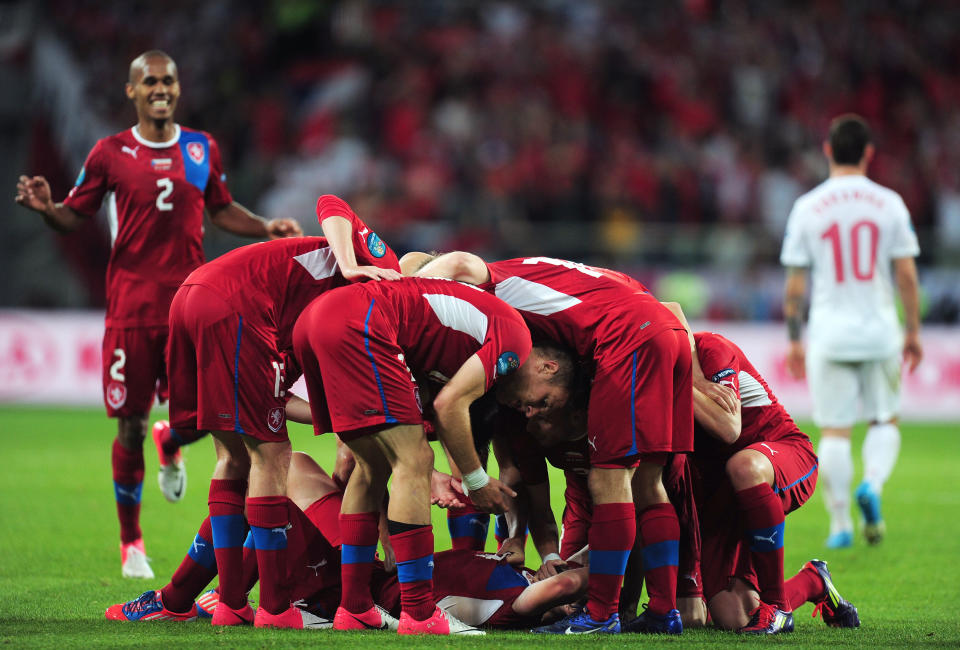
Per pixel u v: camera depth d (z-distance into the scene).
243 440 15.21
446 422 13.55
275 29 66.56
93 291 55.72
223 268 15.17
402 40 67.06
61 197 60.88
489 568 14.96
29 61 62.81
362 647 12.81
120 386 20.39
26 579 18.77
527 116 62.44
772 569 14.95
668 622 14.47
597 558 14.31
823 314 25.38
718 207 61.25
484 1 68.81
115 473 20.08
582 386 15.01
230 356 14.80
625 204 58.41
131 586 18.36
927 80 73.12
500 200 56.91
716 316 51.38
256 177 59.97
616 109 65.81
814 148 67.44
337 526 15.16
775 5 72.44
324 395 14.52
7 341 53.06
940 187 68.38
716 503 15.80
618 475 14.30
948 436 45.97
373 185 58.81
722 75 68.81
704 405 15.18
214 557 15.31
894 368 25.31
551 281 15.27
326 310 13.92
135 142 20.77
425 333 14.11
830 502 24.55
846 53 72.31
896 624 16.17
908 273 25.56
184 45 66.38
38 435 41.66
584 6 69.88
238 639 13.36
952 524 26.81
